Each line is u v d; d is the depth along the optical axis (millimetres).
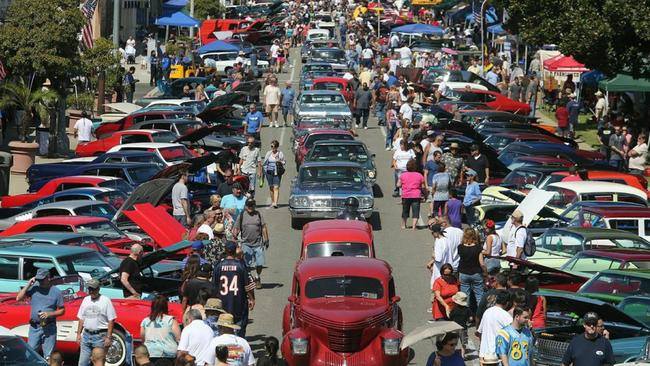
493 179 58875
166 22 138000
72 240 40719
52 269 37562
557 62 94750
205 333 28062
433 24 170375
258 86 93688
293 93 92188
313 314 32281
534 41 82688
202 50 127562
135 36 153250
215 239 38562
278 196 64312
